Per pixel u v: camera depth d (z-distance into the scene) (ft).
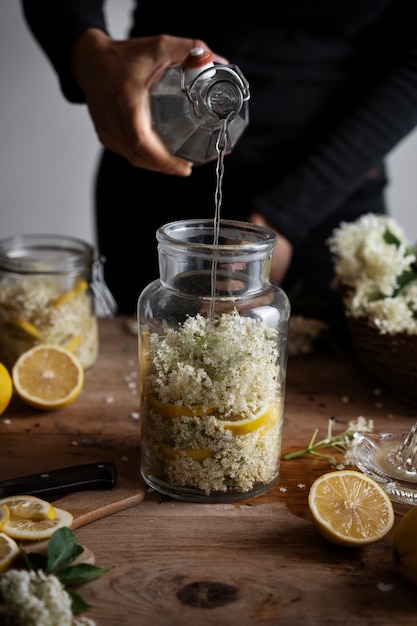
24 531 2.18
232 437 2.33
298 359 3.34
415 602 2.06
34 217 5.55
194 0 3.62
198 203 3.86
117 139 2.93
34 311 3.05
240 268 2.36
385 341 2.93
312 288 4.10
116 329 3.57
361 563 2.19
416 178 5.66
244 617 2.00
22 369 2.92
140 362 2.47
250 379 2.31
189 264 2.35
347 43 3.74
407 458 2.47
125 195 4.02
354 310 3.04
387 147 3.70
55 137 5.32
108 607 2.02
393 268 3.01
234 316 2.36
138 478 2.51
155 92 2.73
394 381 2.99
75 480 2.40
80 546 2.10
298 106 3.76
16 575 1.94
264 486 2.45
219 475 2.37
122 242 4.11
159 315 2.40
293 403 2.98
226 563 2.17
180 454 2.36
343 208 4.05
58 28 3.18
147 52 2.80
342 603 2.05
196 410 2.31
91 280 3.22
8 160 5.35
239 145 3.77
